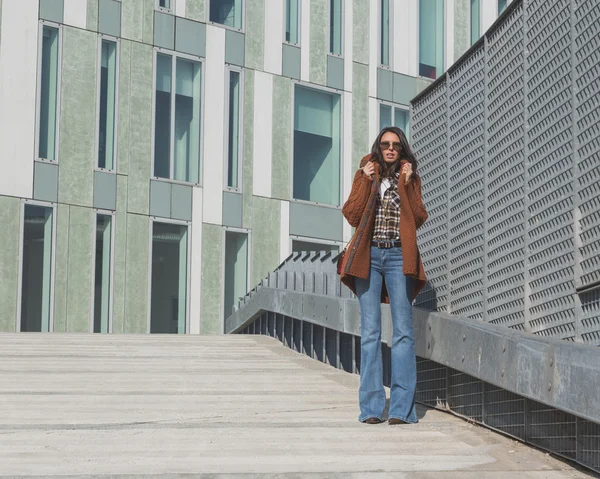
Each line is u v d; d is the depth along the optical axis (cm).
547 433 630
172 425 752
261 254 2684
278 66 2745
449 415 808
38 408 831
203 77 2623
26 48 2348
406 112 2994
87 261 2414
